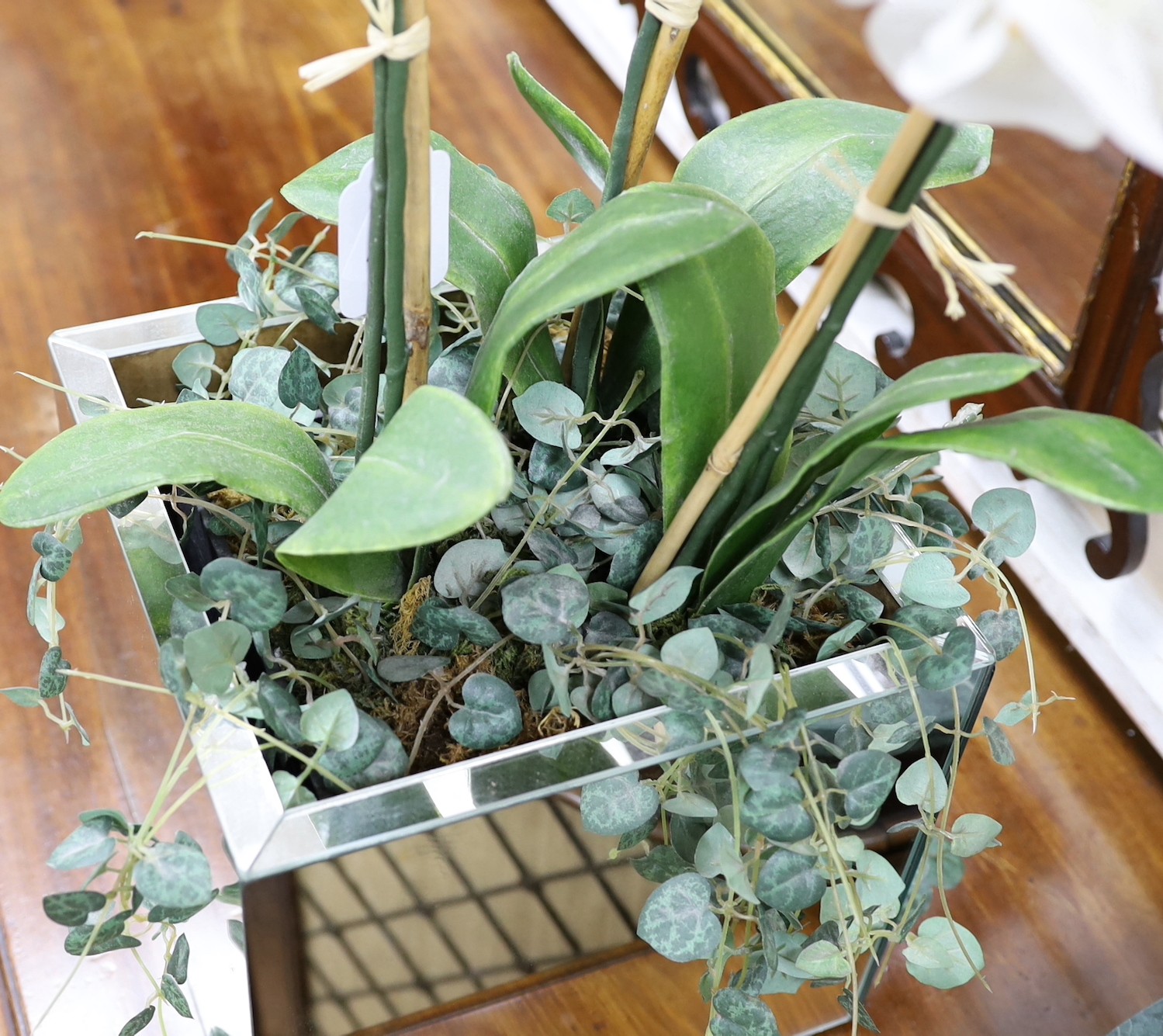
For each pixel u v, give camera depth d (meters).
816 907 0.89
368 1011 0.84
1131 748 1.07
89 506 0.70
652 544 0.78
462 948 0.82
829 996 0.93
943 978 0.81
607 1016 0.91
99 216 1.38
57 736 1.01
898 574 0.83
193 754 0.72
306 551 0.64
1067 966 0.96
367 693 0.81
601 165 0.81
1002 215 1.14
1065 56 0.50
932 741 0.82
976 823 0.79
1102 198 1.05
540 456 0.81
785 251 0.79
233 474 0.73
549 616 0.74
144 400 0.89
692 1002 0.92
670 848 0.82
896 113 0.83
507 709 0.75
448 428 0.65
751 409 0.69
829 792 0.74
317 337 0.91
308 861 0.71
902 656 0.77
